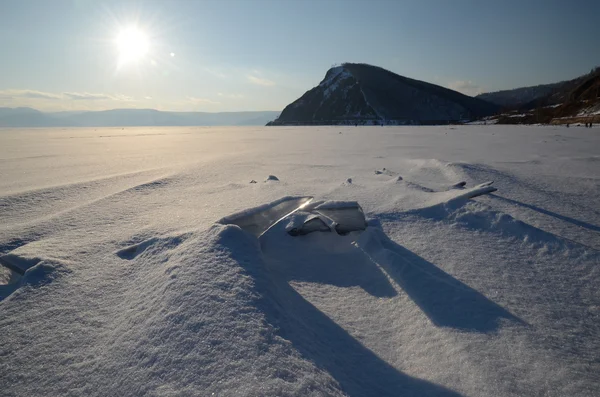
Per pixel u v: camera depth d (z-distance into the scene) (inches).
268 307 89.4
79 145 904.9
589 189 287.3
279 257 141.1
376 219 185.9
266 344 74.4
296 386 63.8
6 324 92.2
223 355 70.9
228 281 97.0
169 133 1867.6
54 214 224.1
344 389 69.2
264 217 165.6
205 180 339.6
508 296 114.9
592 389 74.2
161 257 124.6
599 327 99.4
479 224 175.3
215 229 131.6
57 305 100.7
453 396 73.0
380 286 125.0
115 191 295.7
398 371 83.1
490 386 75.5
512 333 95.1
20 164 493.7
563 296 115.8
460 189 242.2
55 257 133.3
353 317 107.0
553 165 431.2
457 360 84.8
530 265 137.5
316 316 103.3
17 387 71.6
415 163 429.1
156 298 94.8
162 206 233.9
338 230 166.1
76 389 69.3
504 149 661.3
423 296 114.7
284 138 1224.8
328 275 133.7
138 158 573.0
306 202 190.2
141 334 81.0
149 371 69.7
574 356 86.2
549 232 169.5
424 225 178.5
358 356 87.7
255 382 63.7
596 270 132.0
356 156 570.9
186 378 66.2
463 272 131.4
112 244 154.6
